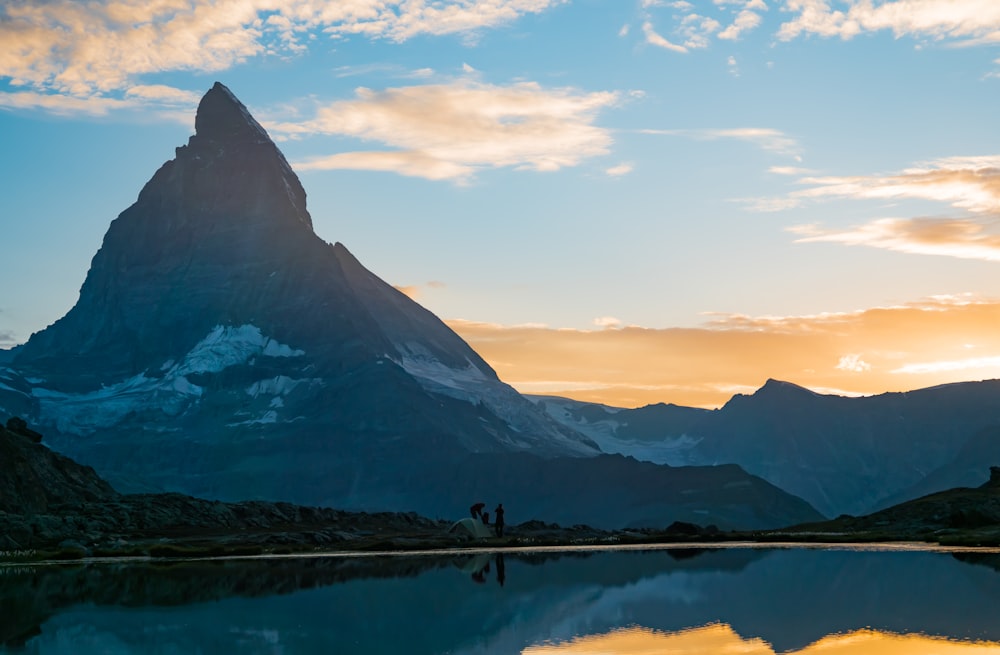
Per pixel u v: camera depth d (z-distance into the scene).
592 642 32.81
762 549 77.31
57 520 101.94
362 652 31.80
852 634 32.75
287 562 73.81
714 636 33.16
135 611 43.12
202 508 123.31
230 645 33.66
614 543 97.12
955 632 32.78
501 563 68.38
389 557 78.06
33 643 34.78
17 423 136.12
